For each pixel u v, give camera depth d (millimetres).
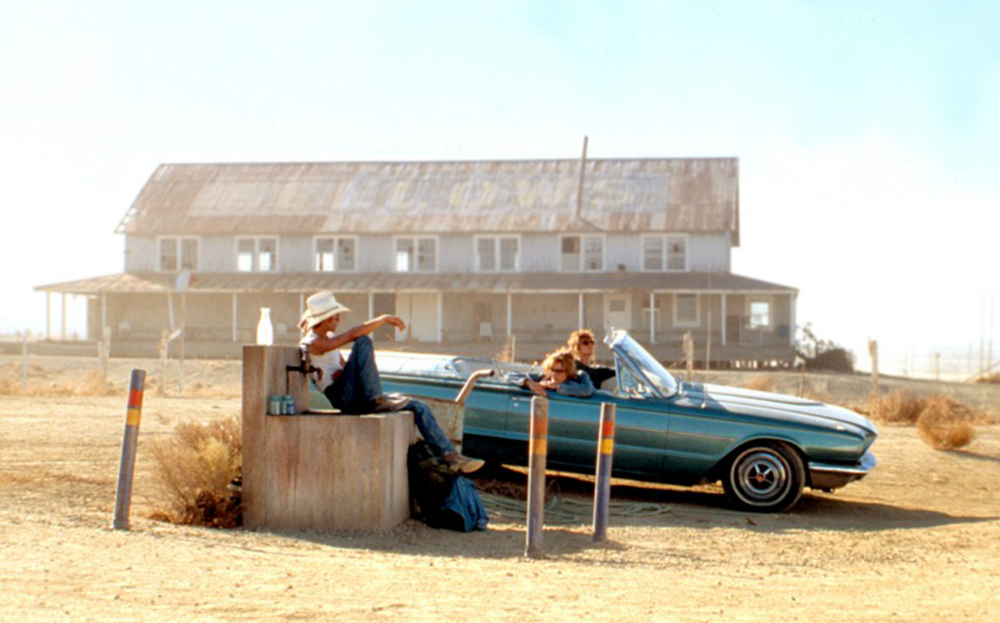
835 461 10914
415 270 47438
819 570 7961
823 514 11102
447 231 46750
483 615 5672
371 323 9547
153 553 7262
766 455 10984
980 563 8242
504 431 11180
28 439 13820
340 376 9516
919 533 9812
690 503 11398
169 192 50688
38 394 24156
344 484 8883
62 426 15547
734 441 10945
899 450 16750
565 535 9172
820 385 32562
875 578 7527
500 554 8195
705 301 45094
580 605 6070
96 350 43625
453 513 9172
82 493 9969
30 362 36250
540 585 6723
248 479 8984
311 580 6578
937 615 5984
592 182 49031
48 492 9883
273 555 7566
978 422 22531
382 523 8867
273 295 47500
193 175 51875
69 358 38031
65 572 6359
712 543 9078
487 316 46562
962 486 13555
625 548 8641
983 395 32375
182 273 46781
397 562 7523
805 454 10930
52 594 5754
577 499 11203
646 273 45562
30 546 7176
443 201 48688
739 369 43000
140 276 48219
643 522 10078
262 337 9172
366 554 7871
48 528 8023
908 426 21031
